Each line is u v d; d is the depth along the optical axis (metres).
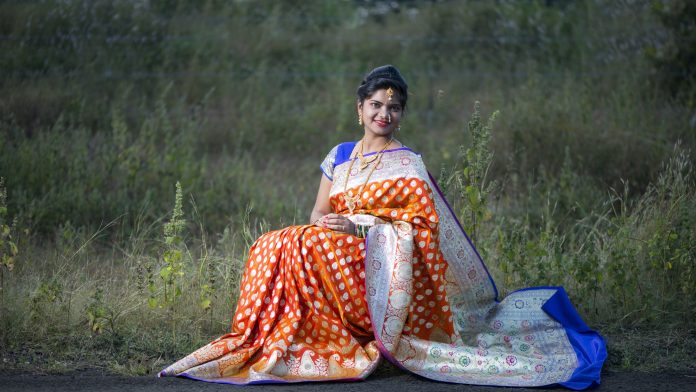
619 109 8.52
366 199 4.28
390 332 4.02
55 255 5.56
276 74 11.54
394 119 4.35
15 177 6.95
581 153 7.80
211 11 12.84
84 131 8.29
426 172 4.32
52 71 10.33
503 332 4.46
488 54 12.23
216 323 4.78
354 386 3.81
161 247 5.91
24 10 11.15
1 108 9.16
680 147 7.27
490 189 5.27
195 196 7.17
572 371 3.98
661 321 4.93
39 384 3.73
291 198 7.52
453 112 10.59
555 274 5.22
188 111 9.91
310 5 14.01
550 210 6.67
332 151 4.57
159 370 4.05
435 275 4.19
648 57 9.92
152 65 11.30
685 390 3.79
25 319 4.44
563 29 12.12
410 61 12.27
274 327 4.07
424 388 3.80
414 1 14.39
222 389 3.71
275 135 9.90
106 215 6.71
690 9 10.11
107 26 11.57
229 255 5.50
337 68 12.17
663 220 5.50
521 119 8.41
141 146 7.97
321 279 4.07
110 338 4.44
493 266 5.45
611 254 5.22
